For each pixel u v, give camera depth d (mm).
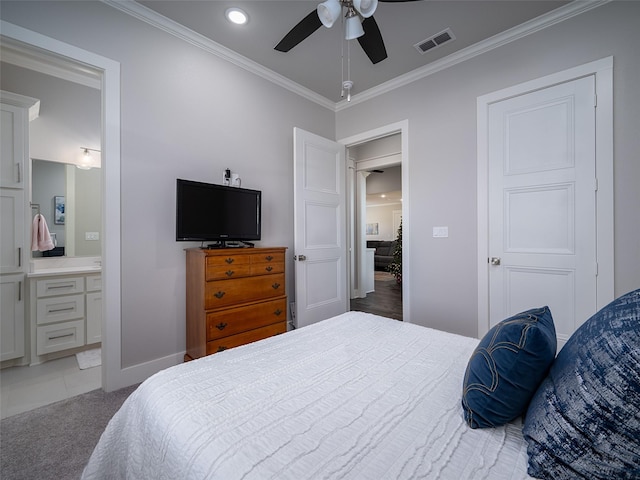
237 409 825
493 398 756
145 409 882
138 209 2092
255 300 2387
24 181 2389
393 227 10992
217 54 2518
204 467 626
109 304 1967
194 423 758
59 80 2865
